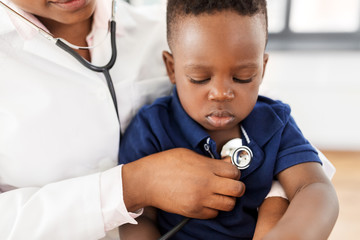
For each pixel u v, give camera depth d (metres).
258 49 0.57
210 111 0.61
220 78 0.57
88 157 0.69
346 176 1.86
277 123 0.67
